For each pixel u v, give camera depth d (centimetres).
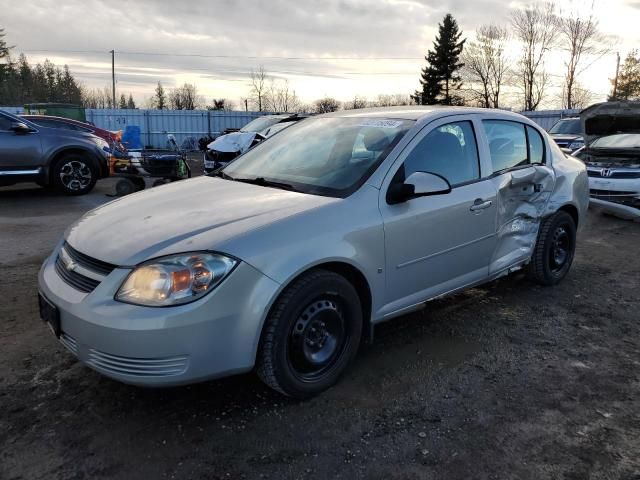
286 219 292
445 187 333
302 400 306
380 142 363
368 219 320
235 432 277
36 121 1462
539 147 485
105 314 254
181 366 258
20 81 6347
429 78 5656
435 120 382
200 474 246
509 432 281
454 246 379
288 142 422
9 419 284
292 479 244
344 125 408
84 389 314
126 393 310
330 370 315
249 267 269
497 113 443
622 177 873
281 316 280
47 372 332
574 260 614
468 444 270
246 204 317
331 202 314
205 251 264
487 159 411
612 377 340
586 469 253
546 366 354
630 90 5447
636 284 525
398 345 379
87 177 1038
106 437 271
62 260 305
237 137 1262
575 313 446
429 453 263
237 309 266
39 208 893
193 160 2175
